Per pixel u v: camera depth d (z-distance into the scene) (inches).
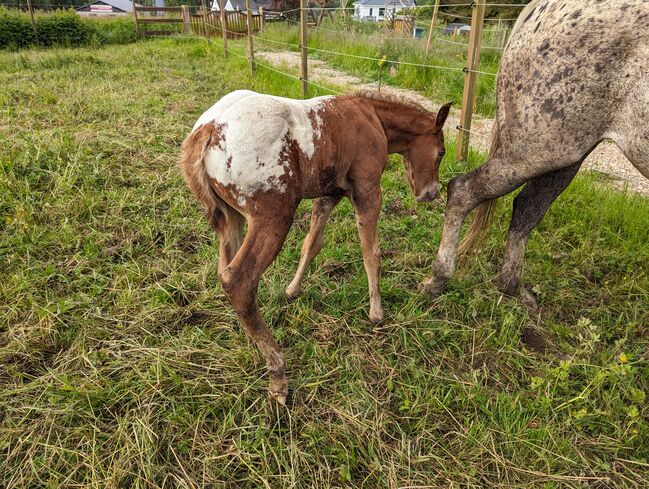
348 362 100.7
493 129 114.6
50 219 142.1
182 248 139.1
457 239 119.3
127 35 622.8
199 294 118.4
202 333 105.3
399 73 360.8
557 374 93.7
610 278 135.1
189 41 592.4
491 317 116.3
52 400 85.8
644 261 138.9
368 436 86.0
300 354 103.7
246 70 371.6
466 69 187.8
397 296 123.4
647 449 86.6
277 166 82.7
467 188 115.0
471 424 90.0
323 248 139.2
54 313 106.9
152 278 124.0
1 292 113.1
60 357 98.8
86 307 111.7
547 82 96.6
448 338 110.6
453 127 257.8
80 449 81.0
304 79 272.7
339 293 120.4
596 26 90.1
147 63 400.8
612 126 95.7
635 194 172.7
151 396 89.6
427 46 409.4
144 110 242.1
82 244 134.0
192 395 91.0
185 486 76.2
